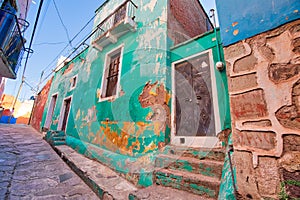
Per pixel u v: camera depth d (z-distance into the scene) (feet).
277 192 4.08
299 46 4.50
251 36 5.58
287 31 4.81
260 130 4.75
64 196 8.21
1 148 16.15
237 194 4.77
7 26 15.51
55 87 32.37
